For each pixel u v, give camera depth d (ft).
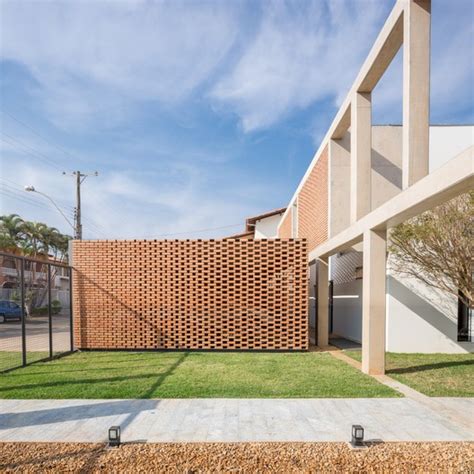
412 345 31.37
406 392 18.92
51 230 98.37
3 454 12.07
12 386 19.93
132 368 24.39
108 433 13.16
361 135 27.30
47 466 11.38
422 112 19.44
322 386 19.84
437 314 31.50
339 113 33.99
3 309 63.67
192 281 32.55
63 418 15.14
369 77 25.76
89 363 26.45
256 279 32.40
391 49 23.11
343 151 38.50
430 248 26.76
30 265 71.26
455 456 11.92
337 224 38.04
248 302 32.27
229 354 30.45
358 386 19.89
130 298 32.73
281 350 31.94
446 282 30.01
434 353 31.01
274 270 32.42
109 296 32.83
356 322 39.99
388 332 31.58
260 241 32.58
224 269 32.53
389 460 11.67
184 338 32.35
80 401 17.30
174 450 12.26
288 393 18.48
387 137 39.01
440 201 16.88
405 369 24.27
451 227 24.47
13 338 47.60
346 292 43.50
